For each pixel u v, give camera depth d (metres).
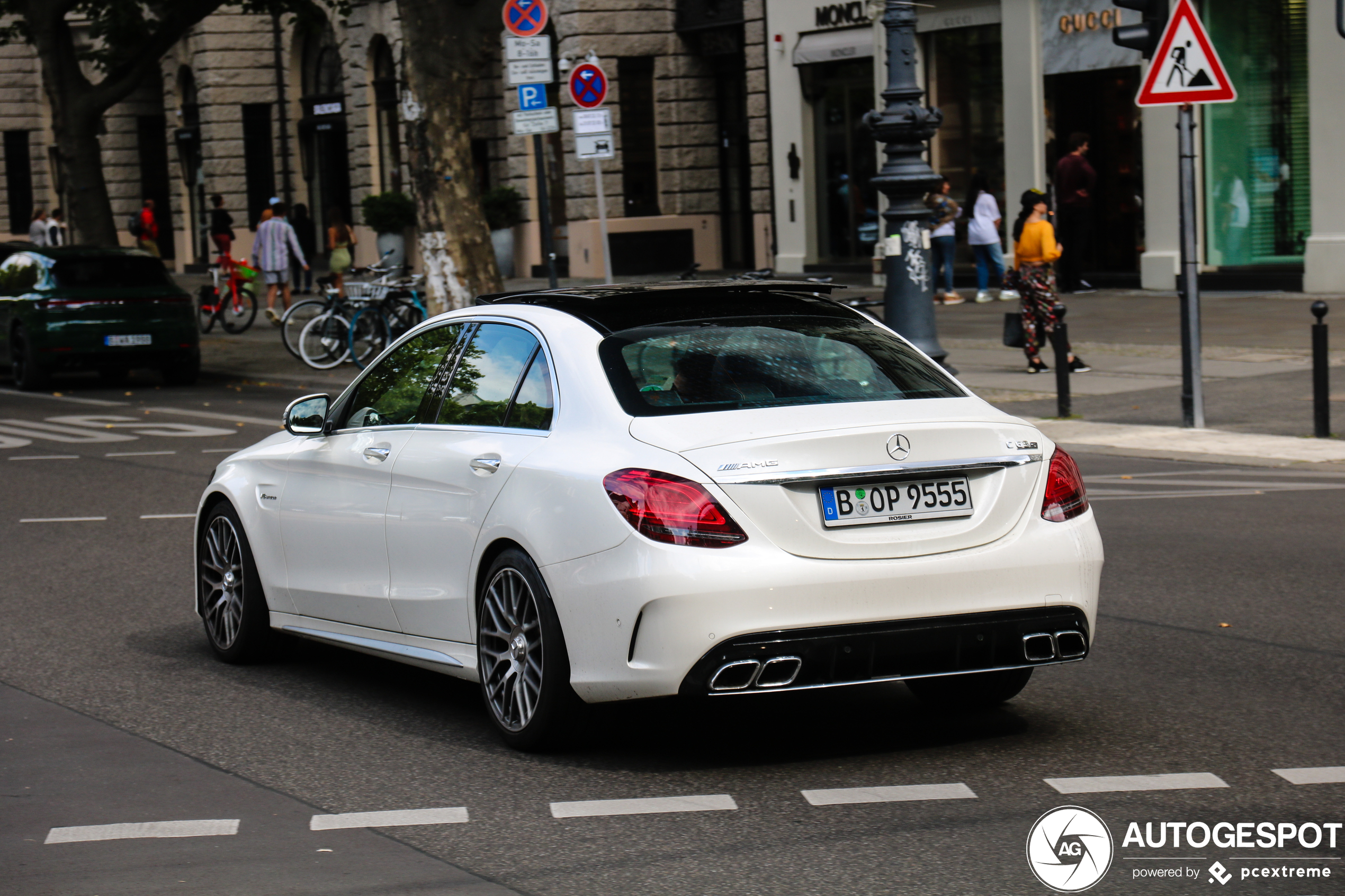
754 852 4.74
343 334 22.86
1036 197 22.41
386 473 6.55
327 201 45.28
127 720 6.50
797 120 31.08
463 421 6.34
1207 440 13.80
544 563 5.59
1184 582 8.62
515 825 5.05
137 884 4.56
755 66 32.03
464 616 6.10
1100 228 26.56
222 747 6.06
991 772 5.51
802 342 6.05
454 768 5.71
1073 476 5.82
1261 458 12.91
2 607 8.80
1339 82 23.25
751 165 32.50
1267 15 24.31
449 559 6.15
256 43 46.22
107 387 21.92
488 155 38.34
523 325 6.29
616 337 5.95
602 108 17.56
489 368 6.36
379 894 4.45
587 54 34.69
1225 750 5.68
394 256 38.31
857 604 5.30
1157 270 25.38
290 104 45.78
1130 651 7.23
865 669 5.36
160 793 5.47
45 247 21.81
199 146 47.81
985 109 27.83
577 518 5.49
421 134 21.45
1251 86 24.58
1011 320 18.41
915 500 5.46
